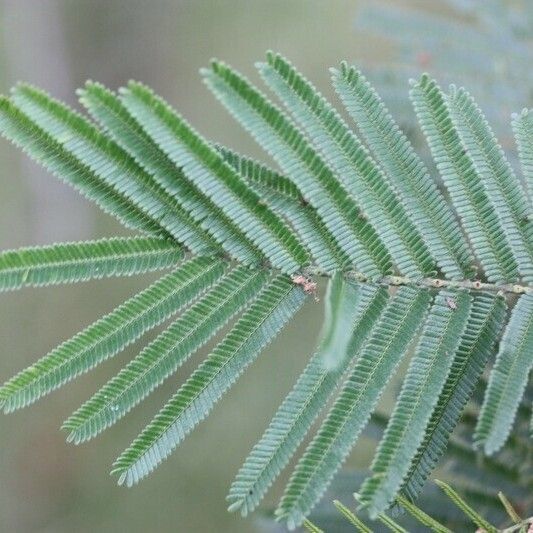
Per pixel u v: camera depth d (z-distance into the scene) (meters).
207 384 0.26
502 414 0.25
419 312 0.26
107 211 0.26
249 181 0.26
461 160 0.26
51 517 0.61
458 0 0.34
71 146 0.25
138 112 0.25
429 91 0.26
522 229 0.26
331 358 0.24
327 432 0.25
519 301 0.26
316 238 0.26
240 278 0.26
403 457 0.25
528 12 0.34
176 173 0.26
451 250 0.26
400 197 0.26
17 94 0.25
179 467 0.61
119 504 0.61
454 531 0.29
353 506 0.29
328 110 0.26
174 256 0.26
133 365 0.26
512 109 0.33
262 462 0.25
